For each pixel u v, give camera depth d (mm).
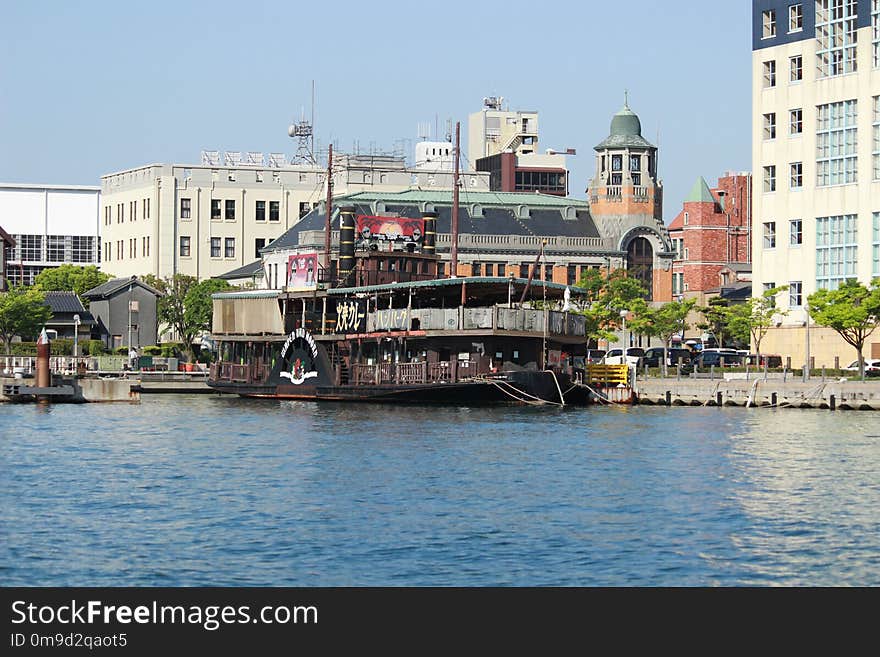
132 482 73750
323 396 144500
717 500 67562
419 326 132250
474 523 61250
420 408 130500
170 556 54844
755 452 87312
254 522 61406
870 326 135750
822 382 126688
